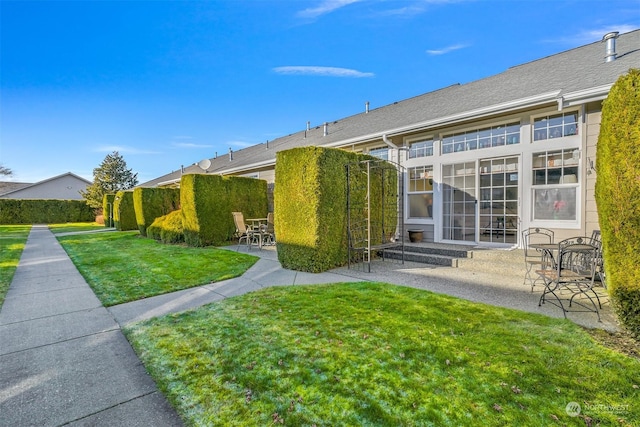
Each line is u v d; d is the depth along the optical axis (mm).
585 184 5855
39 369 2748
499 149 7012
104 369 2746
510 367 2609
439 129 7883
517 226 6766
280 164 6895
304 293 4816
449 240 7992
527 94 6117
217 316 3941
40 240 13406
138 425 2051
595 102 5703
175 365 2787
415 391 2336
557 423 1990
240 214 10625
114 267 7172
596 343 3014
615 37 6117
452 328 3385
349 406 2193
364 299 4430
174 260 7895
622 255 3107
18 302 4668
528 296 4551
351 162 7203
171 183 19828
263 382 2498
